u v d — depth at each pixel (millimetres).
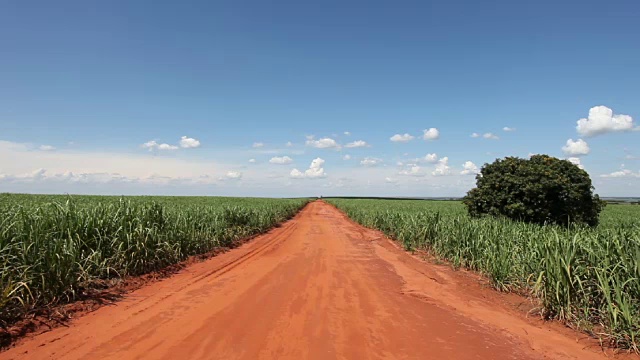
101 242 8508
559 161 19516
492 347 5238
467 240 11531
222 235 15477
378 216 25047
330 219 34750
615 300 5742
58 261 6590
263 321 6062
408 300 7629
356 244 16656
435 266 11742
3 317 5438
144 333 5445
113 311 6512
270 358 4664
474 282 9430
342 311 6723
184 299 7344
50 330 5496
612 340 5406
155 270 9836
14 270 6109
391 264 11820
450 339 5492
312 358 4691
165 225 11453
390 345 5195
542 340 5578
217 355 4715
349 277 9680
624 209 40719
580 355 5062
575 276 6227
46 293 6367
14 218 7043
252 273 9992
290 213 38219
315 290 8211
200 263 11594
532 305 7398
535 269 7637
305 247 15383
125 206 10281
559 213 18797
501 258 8812
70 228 7945
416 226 16438
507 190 19312
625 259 5898
